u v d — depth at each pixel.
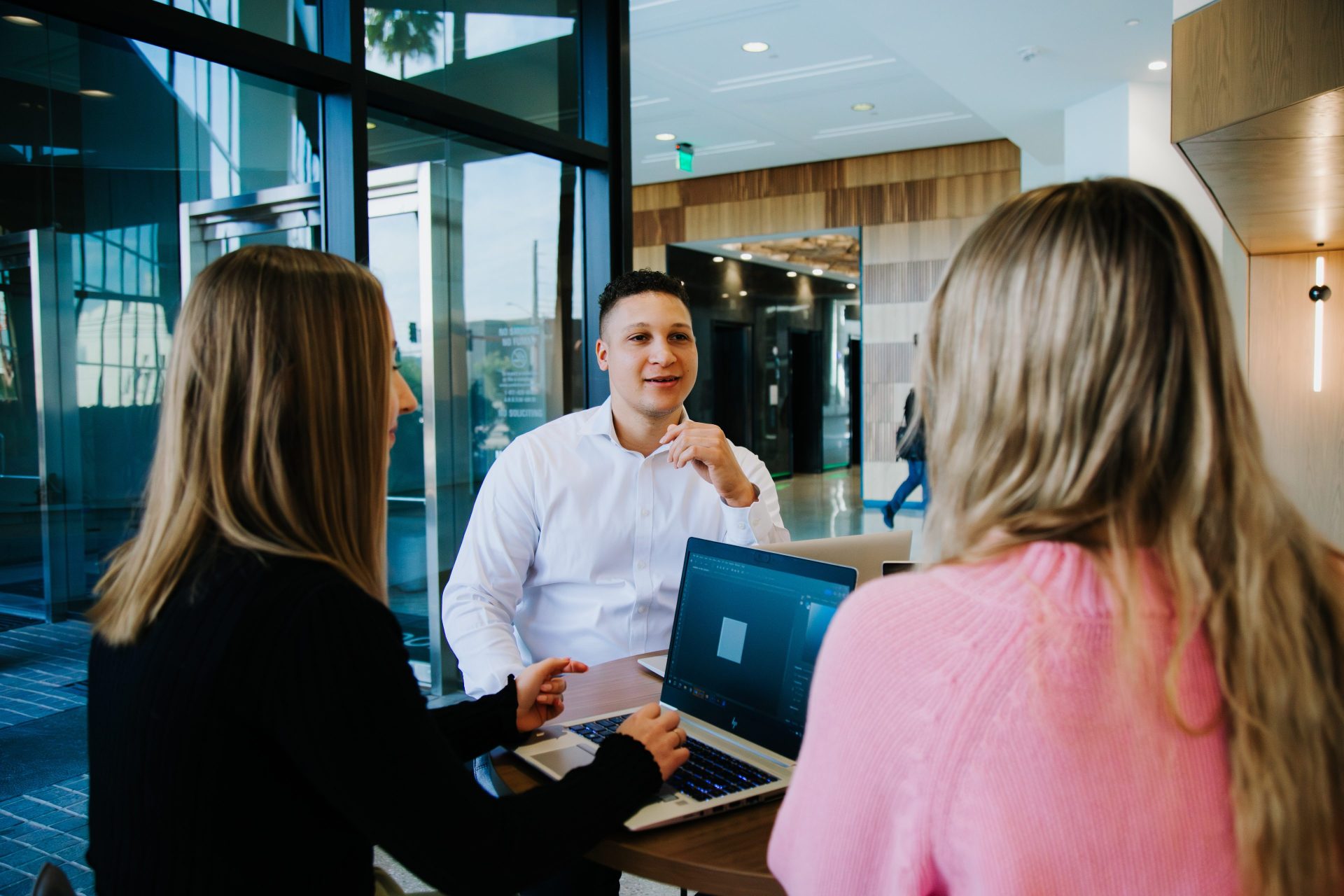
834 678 0.66
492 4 3.33
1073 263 0.63
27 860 2.38
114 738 0.85
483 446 3.57
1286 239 4.95
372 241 3.40
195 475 0.88
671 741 1.13
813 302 14.81
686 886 1.01
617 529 1.93
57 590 3.20
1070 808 0.56
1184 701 0.58
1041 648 0.58
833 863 0.63
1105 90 6.41
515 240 3.55
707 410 12.25
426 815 0.85
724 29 5.99
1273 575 0.59
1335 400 5.26
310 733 0.80
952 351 0.70
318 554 0.87
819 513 9.68
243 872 0.81
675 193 10.75
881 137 8.80
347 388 0.93
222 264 0.92
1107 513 0.61
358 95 2.61
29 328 3.03
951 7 4.96
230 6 2.52
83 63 2.97
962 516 0.68
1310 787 0.57
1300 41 2.71
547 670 1.35
